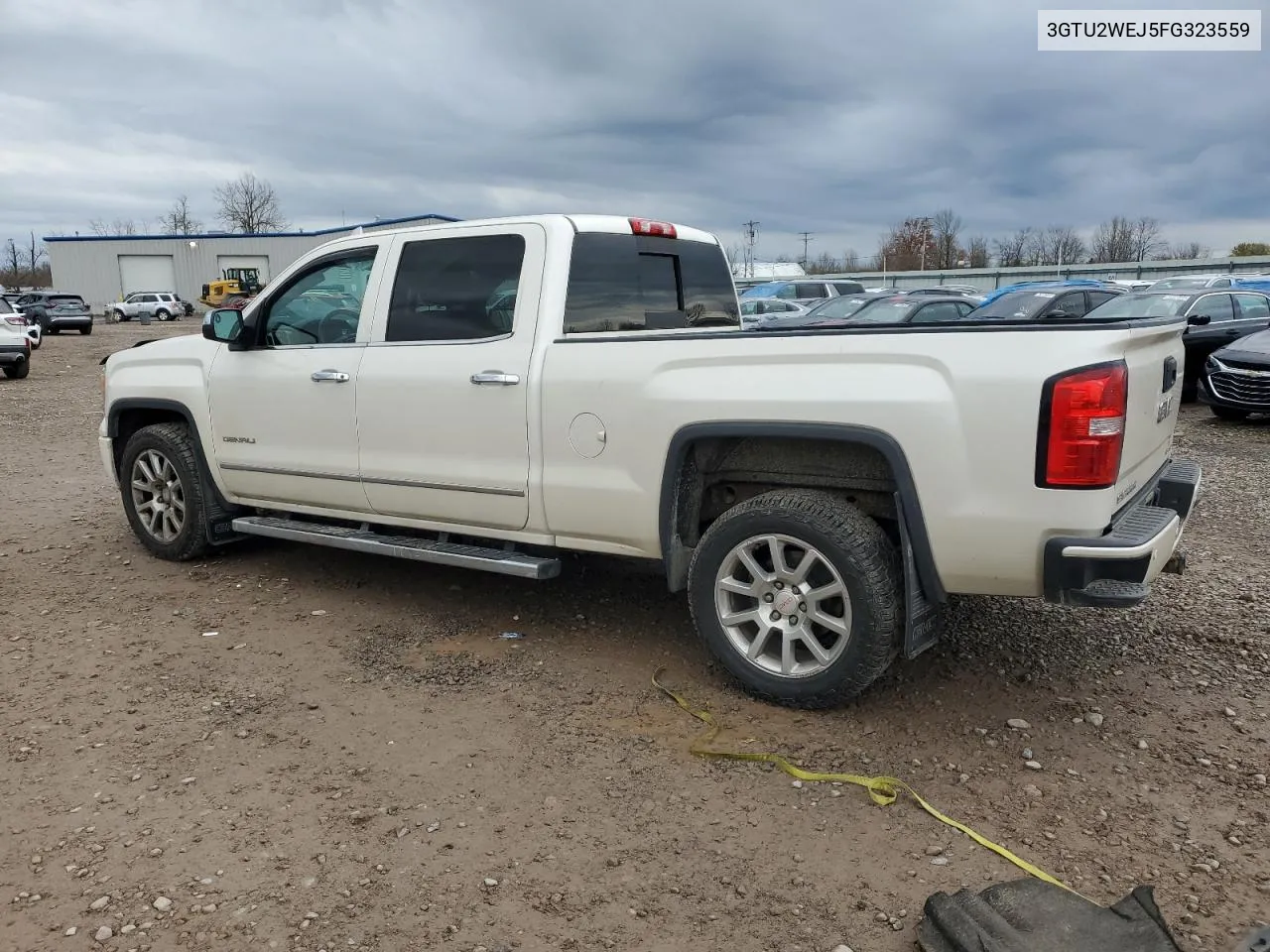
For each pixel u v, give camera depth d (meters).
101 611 5.04
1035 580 3.30
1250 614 4.88
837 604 3.79
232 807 3.14
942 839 2.96
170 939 2.52
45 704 3.91
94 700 3.94
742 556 3.79
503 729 3.69
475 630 4.73
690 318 5.13
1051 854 2.88
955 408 3.29
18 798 3.20
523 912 2.63
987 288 56.53
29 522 7.05
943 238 79.25
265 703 3.91
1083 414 3.12
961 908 2.50
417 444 4.58
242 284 56.09
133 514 6.02
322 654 4.44
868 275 60.28
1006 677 4.12
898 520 3.46
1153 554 3.25
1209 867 2.81
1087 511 3.17
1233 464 9.13
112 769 3.39
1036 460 3.19
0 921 2.59
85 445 10.98
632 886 2.74
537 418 4.17
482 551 4.51
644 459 3.91
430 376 4.48
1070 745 3.54
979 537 3.31
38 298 38.69
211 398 5.43
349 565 5.80
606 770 3.38
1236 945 2.45
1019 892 2.60
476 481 4.39
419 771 3.38
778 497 3.71
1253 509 7.24
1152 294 14.38
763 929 2.56
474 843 2.95
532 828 3.02
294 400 5.03
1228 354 11.66
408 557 4.67
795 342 3.58
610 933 2.55
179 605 5.12
